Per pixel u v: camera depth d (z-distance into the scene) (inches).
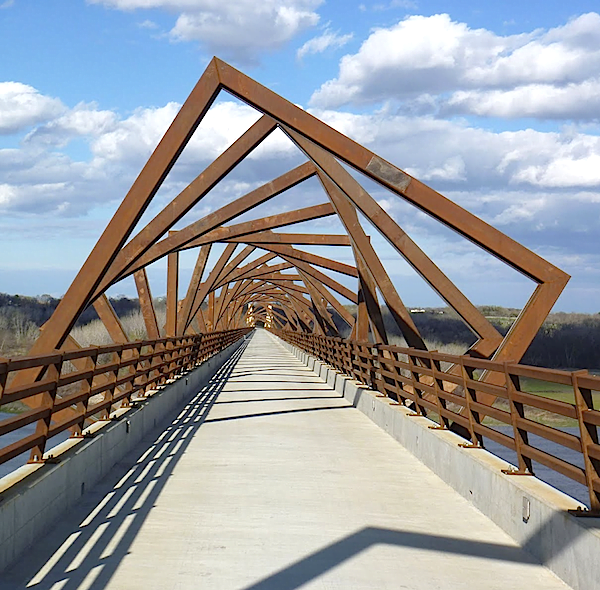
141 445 425.7
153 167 370.9
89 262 367.6
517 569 208.2
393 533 245.0
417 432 394.6
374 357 592.7
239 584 193.2
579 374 193.3
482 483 274.4
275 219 733.9
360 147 351.6
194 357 861.8
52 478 246.4
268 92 360.8
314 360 1189.7
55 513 251.1
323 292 1049.5
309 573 203.0
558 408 213.2
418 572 205.0
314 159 444.8
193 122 369.7
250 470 353.7
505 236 350.0
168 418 560.1
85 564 206.8
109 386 375.2
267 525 253.3
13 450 223.6
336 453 406.9
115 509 271.7
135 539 233.1
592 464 193.5
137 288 652.7
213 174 440.5
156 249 557.9
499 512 253.0
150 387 572.7
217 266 1098.7
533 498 221.5
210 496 296.7
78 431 320.2
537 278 350.3
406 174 349.4
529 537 223.9
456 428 382.6
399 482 329.4
